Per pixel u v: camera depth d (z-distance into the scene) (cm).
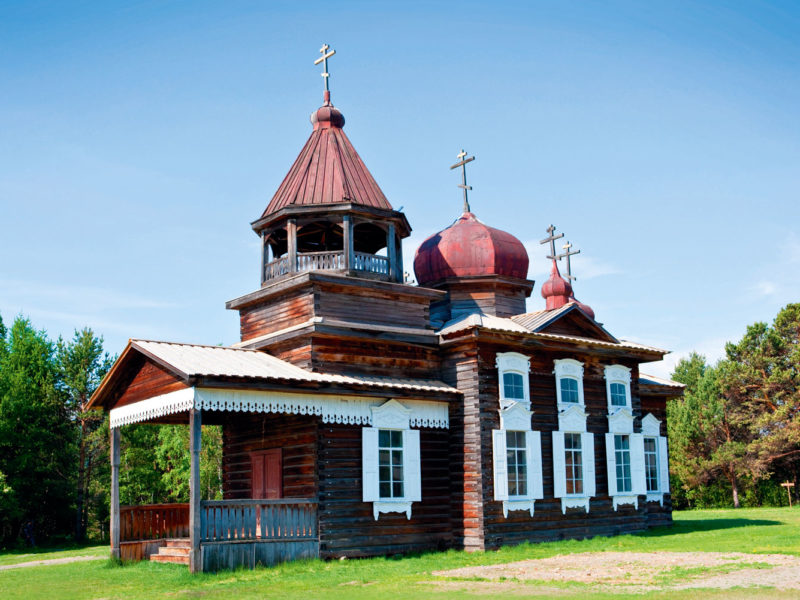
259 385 2241
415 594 1677
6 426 4459
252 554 2205
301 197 2861
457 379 2772
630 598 1526
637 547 2536
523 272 3384
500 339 2758
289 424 2558
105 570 2375
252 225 2931
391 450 2575
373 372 2670
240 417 2786
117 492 2522
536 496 2767
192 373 2114
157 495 5666
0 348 4972
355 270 2772
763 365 6134
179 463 5462
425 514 2627
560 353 2991
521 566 2139
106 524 5403
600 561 2189
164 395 2298
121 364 2498
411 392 2581
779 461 6019
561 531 2831
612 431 3103
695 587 1652
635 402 3244
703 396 6291
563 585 1750
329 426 2448
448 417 2744
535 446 2809
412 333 2745
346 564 2275
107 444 5159
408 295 2875
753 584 1672
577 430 2973
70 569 2489
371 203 2886
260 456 2686
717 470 6031
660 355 3294
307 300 2675
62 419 4903
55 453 4800
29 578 2288
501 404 2745
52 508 4912
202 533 2138
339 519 2406
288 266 2808
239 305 2978
